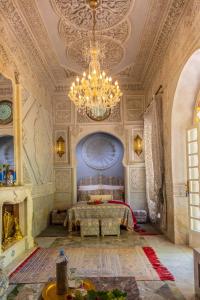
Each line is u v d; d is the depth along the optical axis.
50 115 8.96
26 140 6.24
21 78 5.95
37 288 3.64
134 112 9.26
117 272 4.18
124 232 7.25
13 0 4.70
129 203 9.10
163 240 6.29
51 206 8.84
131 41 6.39
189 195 5.67
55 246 5.90
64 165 9.18
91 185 9.74
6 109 5.41
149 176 8.15
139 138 9.20
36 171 7.07
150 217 8.33
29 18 5.30
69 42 6.36
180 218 5.88
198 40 4.23
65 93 9.25
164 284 3.71
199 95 5.50
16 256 4.98
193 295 3.36
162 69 6.73
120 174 9.78
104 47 6.66
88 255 5.14
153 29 5.81
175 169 5.91
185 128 5.83
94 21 5.38
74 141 9.19
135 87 9.28
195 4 4.31
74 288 2.49
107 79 5.69
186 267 4.39
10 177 5.33
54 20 5.47
